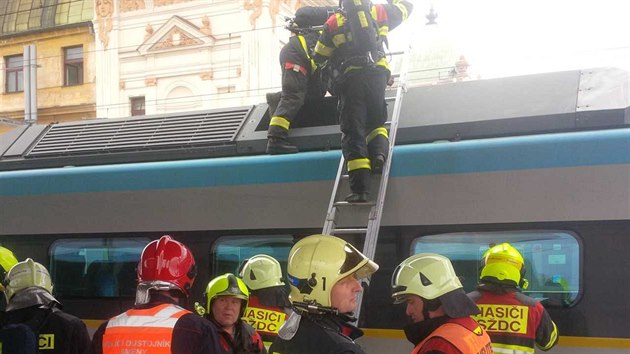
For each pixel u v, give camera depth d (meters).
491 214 4.66
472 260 4.68
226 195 5.54
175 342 2.74
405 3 5.19
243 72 22.08
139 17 23.78
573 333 4.37
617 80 4.80
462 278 4.68
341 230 4.77
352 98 4.84
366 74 4.84
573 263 4.41
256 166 5.45
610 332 4.28
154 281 2.86
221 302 3.62
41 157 6.57
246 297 3.66
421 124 5.14
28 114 19.78
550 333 3.63
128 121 6.57
